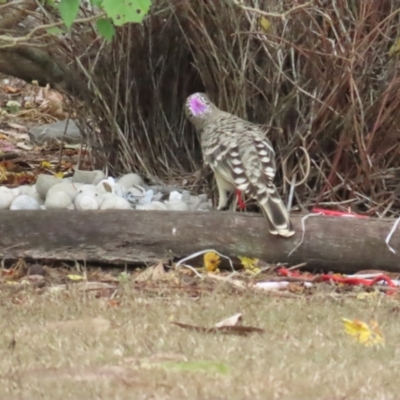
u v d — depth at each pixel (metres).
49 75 13.80
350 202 11.83
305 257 10.24
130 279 9.91
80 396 6.45
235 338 7.79
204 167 12.56
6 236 10.37
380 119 11.61
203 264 10.31
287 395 6.48
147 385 6.64
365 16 11.27
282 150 11.95
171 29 13.23
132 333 7.86
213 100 12.55
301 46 11.67
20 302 8.97
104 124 13.49
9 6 11.49
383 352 7.52
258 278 10.02
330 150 12.00
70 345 7.57
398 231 10.11
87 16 11.58
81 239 10.33
